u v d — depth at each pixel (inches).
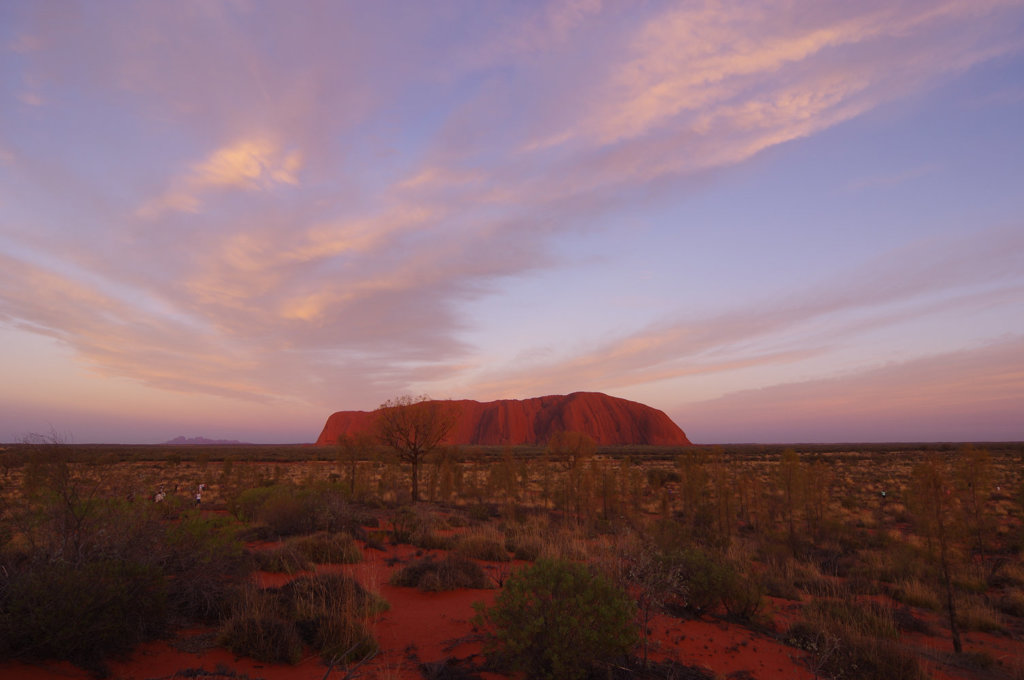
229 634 238.1
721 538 631.2
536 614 209.2
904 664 264.8
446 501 1216.8
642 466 2507.4
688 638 292.4
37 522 248.4
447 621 299.6
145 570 234.5
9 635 191.2
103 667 198.8
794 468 784.9
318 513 592.4
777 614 383.9
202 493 1109.1
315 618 260.5
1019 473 1626.5
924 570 535.2
